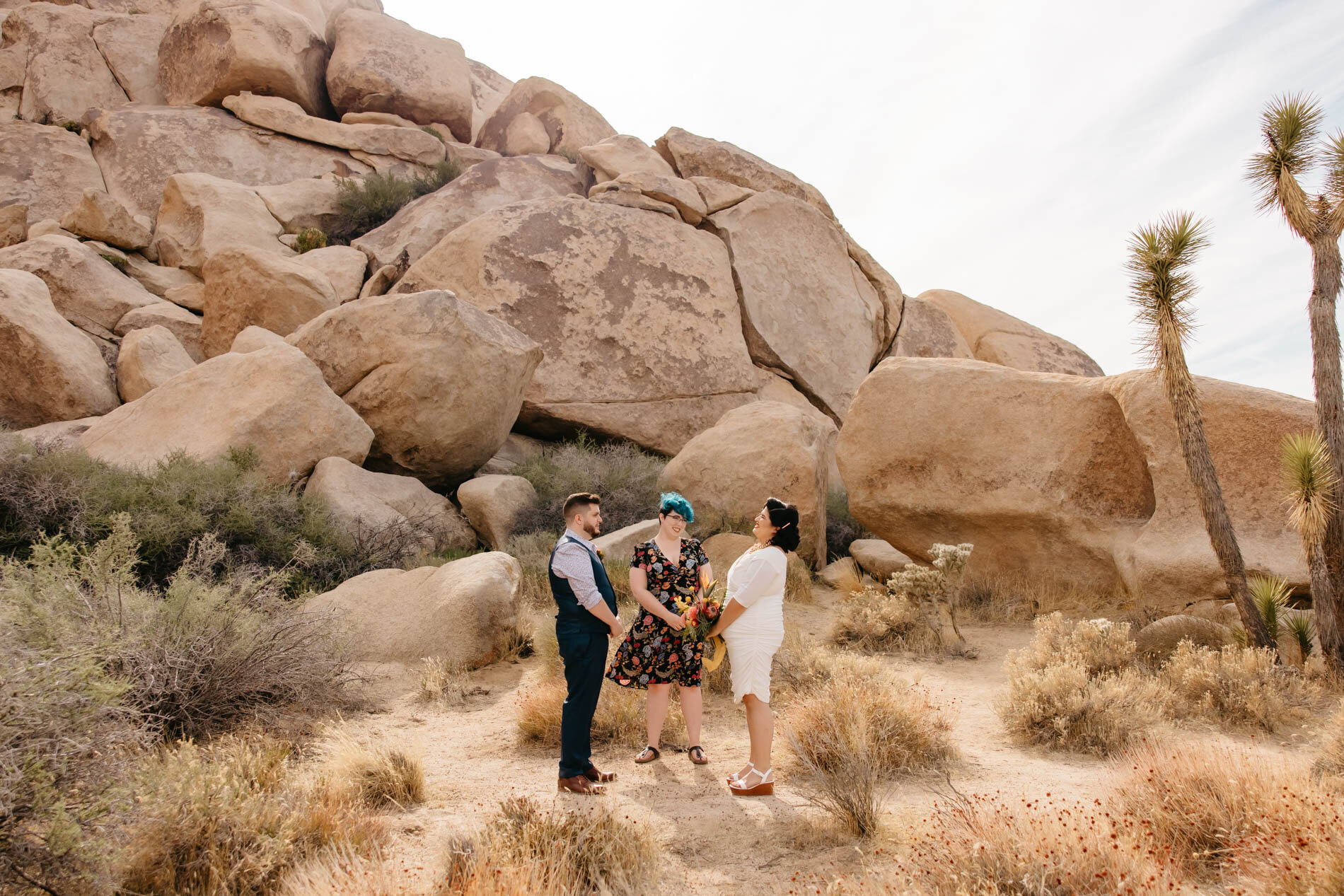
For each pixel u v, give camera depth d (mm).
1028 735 5336
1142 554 8547
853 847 3719
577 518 4914
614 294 17672
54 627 4289
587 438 17016
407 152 24125
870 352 21469
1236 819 3393
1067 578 9844
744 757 5180
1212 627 6637
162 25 25828
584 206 18375
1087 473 9703
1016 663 6516
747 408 14375
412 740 5473
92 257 16844
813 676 6449
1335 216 6289
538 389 16422
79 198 20453
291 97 23938
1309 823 3176
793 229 21328
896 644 8172
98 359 14516
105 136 21406
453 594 7469
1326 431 6246
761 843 3850
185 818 3264
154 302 17094
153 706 4750
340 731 5180
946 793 4359
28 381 13578
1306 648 6402
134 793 3188
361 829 3723
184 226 19125
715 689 6652
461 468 13820
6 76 23250
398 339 12539
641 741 5535
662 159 22359
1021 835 3164
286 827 3420
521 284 16938
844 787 4012
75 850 2756
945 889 3027
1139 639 6816
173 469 9508
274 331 15789
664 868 3586
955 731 5637
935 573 8398
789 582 10828
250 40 22938
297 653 5656
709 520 12656
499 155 26641
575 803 4355
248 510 9141
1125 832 3357
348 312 12961
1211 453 8500
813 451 13219
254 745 4711
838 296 21328
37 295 14328
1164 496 8688
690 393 17750
